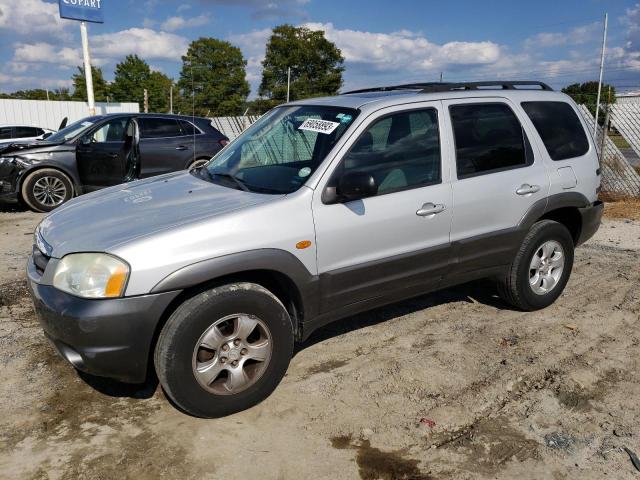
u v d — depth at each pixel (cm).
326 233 344
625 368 392
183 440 305
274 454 295
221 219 314
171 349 299
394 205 371
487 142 428
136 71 5000
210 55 4116
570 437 314
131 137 880
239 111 4144
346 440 308
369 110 376
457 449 302
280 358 338
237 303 314
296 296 345
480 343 427
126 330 290
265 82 4422
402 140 385
